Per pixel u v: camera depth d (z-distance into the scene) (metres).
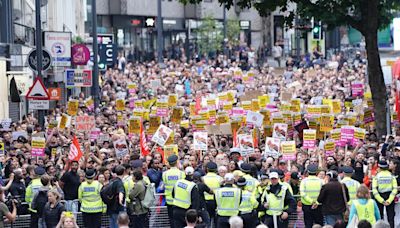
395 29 125.94
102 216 48.66
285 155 55.41
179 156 56.19
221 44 182.00
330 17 71.38
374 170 51.41
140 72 138.75
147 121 74.00
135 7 197.12
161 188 50.06
